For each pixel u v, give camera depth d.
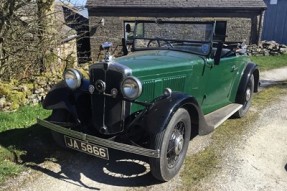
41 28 7.11
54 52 7.87
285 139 4.83
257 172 3.78
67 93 3.73
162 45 4.62
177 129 3.51
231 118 5.70
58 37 7.60
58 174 3.56
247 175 3.69
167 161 3.33
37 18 7.03
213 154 4.18
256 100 6.97
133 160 3.96
